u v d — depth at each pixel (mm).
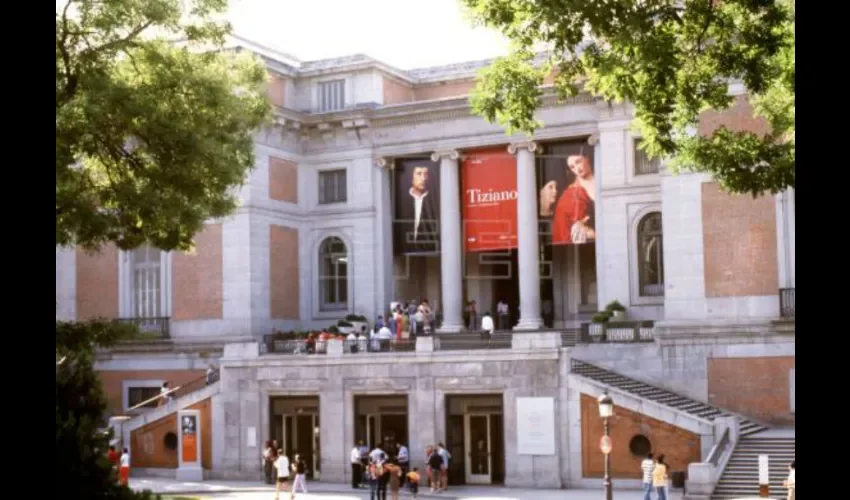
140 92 25062
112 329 25469
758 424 38969
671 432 35688
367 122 50031
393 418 40656
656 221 44500
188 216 26094
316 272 51500
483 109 21188
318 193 51781
